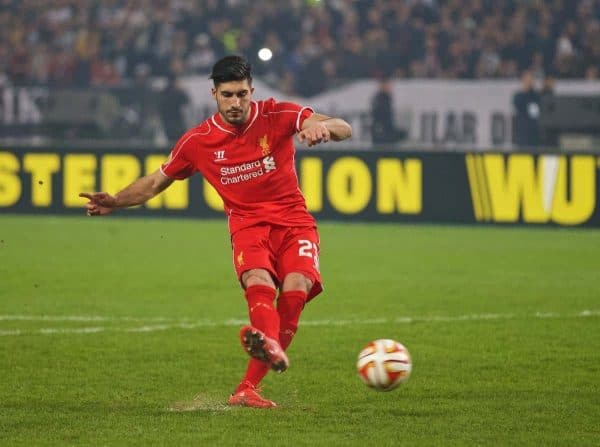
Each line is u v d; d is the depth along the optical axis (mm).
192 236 46969
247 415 17281
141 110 55188
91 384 20172
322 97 57500
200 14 71062
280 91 59562
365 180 51250
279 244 18234
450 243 44938
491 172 50375
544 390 19578
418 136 55250
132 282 34750
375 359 16516
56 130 54969
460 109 54875
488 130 54719
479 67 66188
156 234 47625
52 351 23531
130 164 52406
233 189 18234
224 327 26859
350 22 69812
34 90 55062
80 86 55469
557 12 69125
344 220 51469
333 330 26500
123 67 69312
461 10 69750
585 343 24500
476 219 50688
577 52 67875
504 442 15586
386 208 51250
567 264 39188
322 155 51469
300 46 67875
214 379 20750
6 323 27328
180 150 18312
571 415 17453
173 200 53094
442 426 16625
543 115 54000
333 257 40719
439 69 66312
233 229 18297
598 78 63906
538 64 66375
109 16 73438
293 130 17922
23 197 53344
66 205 53219
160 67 69000
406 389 19672
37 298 31484
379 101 55156
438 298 31609
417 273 36906
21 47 70375
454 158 50656
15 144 53250
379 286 34000
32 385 20016
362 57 66688
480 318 28109
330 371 21531
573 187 49812
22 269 37250
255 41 68562
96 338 25156
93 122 54812
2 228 48844
